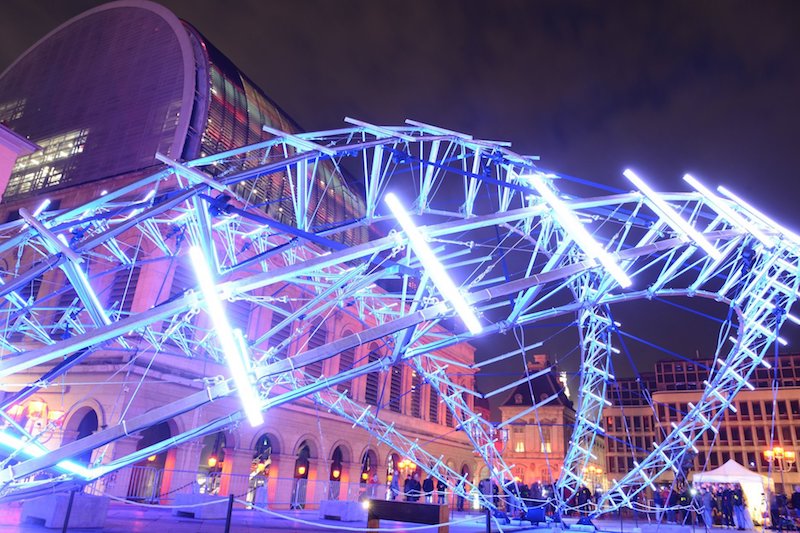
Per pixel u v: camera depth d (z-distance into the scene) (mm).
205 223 13406
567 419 95688
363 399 53156
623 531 31656
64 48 57562
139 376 34531
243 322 41594
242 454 40094
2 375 9820
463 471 69875
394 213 11797
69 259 12516
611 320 23703
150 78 49000
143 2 53438
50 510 19266
